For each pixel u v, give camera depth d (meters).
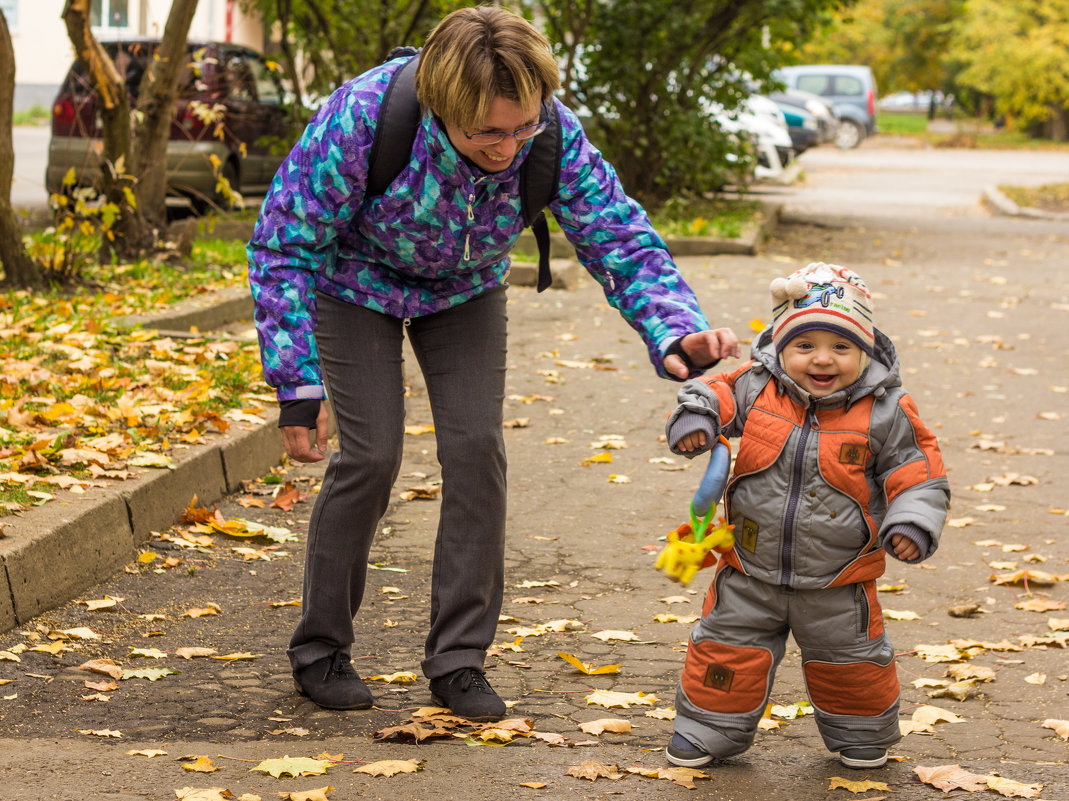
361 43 13.81
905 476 2.91
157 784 2.85
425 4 13.31
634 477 6.28
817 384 2.96
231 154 13.84
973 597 4.73
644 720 3.51
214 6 21.14
